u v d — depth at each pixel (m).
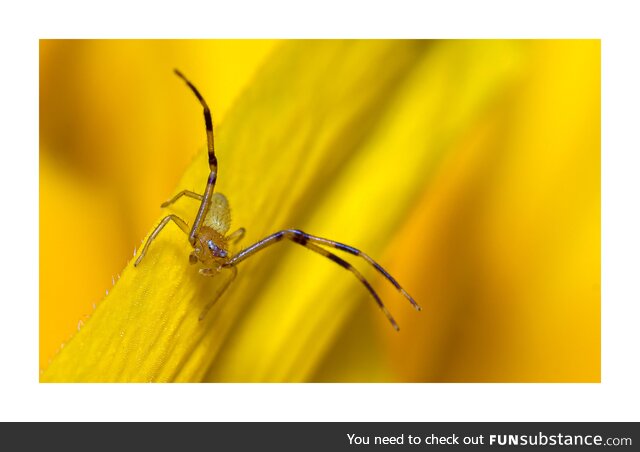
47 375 0.08
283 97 0.08
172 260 0.08
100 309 0.08
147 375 0.08
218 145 0.08
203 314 0.08
